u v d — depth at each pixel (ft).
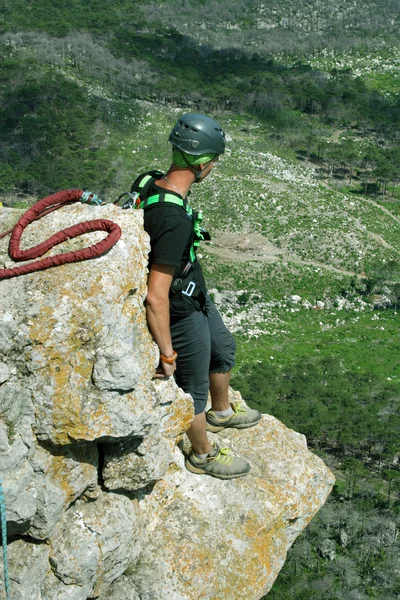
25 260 14.80
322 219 305.94
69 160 351.05
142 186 15.92
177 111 442.91
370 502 145.07
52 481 14.44
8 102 404.57
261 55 618.85
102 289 14.17
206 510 18.47
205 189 319.27
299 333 228.02
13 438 13.78
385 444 164.45
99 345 14.19
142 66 521.24
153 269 15.19
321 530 135.44
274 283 254.88
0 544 14.87
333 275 263.08
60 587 15.24
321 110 470.39
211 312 18.70
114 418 14.42
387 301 251.80
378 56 611.47
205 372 17.46
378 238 297.74
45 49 502.38
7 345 13.82
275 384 187.62
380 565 129.49
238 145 387.34
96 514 15.64
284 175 354.13
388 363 210.18
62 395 13.91
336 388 185.88
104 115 403.13
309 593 118.73
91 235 14.96
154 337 15.49
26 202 318.04
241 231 289.12
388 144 431.02
